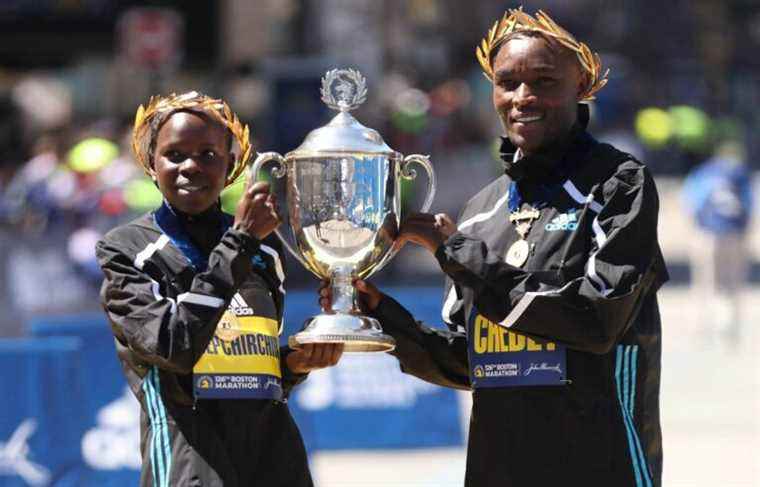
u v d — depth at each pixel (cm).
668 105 13262
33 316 4422
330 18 8281
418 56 11256
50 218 5797
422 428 3853
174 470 1733
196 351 1689
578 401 1773
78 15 8762
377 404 3856
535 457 1784
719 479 3525
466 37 11662
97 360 3247
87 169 5475
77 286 4528
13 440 3028
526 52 1788
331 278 1891
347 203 1838
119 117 8556
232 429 1761
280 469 1794
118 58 8831
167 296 1759
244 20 8519
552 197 1809
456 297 1938
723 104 13488
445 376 1948
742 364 5153
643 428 1805
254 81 8881
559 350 1780
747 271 7369
